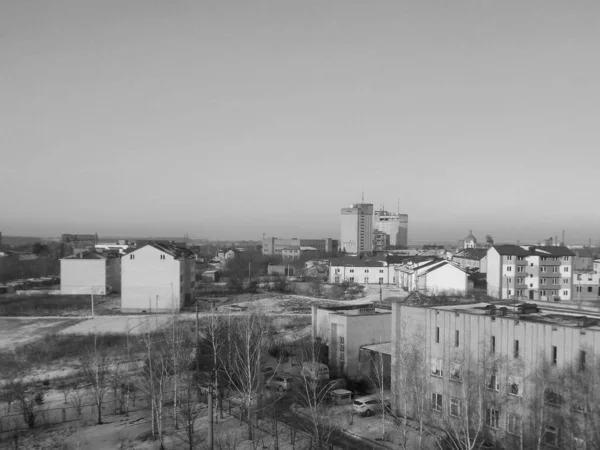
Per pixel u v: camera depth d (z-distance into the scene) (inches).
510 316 1544.0
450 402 1557.6
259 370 1732.3
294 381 2069.4
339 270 6441.9
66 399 1932.8
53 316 3836.1
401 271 5866.1
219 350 2003.0
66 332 3213.6
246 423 1676.9
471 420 1454.2
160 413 1533.0
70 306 4256.9
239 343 2191.2
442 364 1600.6
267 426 1641.2
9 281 5812.0
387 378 2055.9
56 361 2532.0
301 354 2362.2
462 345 1550.2
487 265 4741.6
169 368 2096.5
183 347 2155.5
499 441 1423.5
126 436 1592.0
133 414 1814.7
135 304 4037.9
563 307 1796.3
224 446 1477.6
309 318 3651.6
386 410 1734.7
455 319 1574.8
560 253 4480.8
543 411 1337.4
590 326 1343.5
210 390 1219.2
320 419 1560.0
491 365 1465.3
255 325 2527.1
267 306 4281.5
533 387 1368.1
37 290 5007.4
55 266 6737.2
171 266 4040.4
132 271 4042.8
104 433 1621.6
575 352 1293.1
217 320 2765.7
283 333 3083.2
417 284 4813.0
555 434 1321.4
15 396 1891.0
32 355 2625.5
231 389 1990.7
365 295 5064.0
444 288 4702.3
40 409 1835.6
